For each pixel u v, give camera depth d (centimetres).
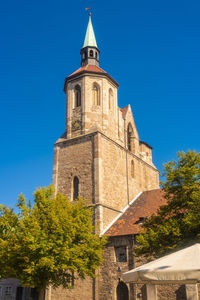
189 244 1944
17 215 2481
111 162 3541
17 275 2202
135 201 3719
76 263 2266
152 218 2283
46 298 3017
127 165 3841
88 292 2880
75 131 3656
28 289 3941
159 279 1030
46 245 2088
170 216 2200
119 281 2794
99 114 3666
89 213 2620
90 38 4288
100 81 3812
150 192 3806
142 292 2645
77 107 3744
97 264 2478
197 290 2392
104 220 3152
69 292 2962
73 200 3362
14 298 3856
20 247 2075
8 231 2398
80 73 3806
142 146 4447
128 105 4328
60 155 3684
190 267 997
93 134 3466
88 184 3312
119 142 3819
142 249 2134
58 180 3578
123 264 2831
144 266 1149
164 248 2033
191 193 2083
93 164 3353
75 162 3512
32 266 2042
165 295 2500
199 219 1895
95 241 2505
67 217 2291
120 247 2934
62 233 2188
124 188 3650
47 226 2184
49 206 2364
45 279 2212
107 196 3312
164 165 2273
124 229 3030
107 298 2781
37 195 2441
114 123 3834
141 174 4147
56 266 2130
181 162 2242
